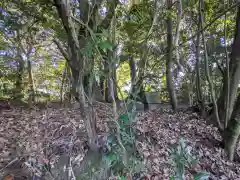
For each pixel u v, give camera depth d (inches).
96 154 57.4
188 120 125.7
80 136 79.1
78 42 47.1
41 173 62.3
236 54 95.6
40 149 74.0
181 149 45.9
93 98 56.5
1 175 61.2
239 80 95.3
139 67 71.9
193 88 176.2
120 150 49.1
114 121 50.4
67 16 44.8
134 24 72.7
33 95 171.2
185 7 116.2
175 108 154.0
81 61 47.8
